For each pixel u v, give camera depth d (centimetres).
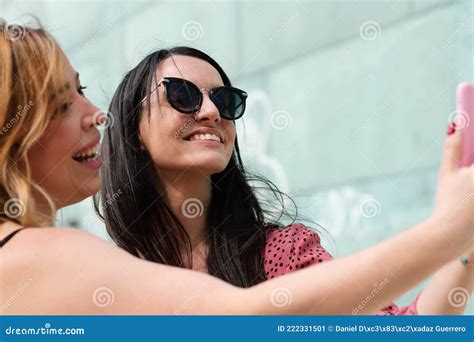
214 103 342
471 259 216
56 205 187
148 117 342
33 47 176
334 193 685
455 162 132
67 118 181
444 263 129
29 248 158
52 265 154
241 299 137
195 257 341
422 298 238
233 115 346
